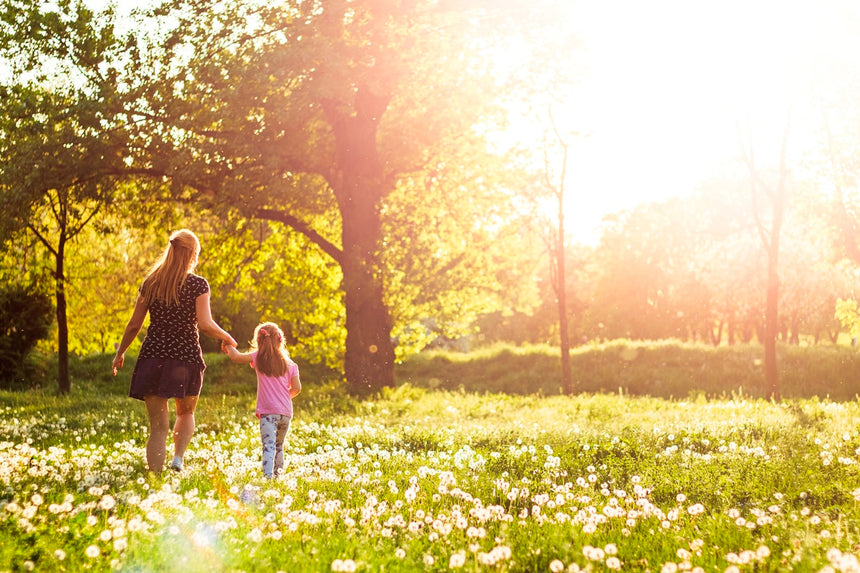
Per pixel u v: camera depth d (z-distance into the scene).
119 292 31.61
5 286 30.00
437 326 28.61
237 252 26.52
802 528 4.80
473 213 27.67
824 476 6.91
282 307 28.22
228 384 31.33
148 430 10.95
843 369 30.67
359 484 6.32
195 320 6.50
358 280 22.58
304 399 19.33
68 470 6.34
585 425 12.88
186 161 19.84
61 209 22.62
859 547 4.12
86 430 10.66
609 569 3.84
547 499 5.25
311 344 29.03
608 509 4.65
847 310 33.59
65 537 4.12
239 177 20.03
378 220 23.38
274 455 7.37
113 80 20.52
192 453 7.93
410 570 3.86
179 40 20.73
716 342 74.38
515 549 4.25
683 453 8.56
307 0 20.44
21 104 20.09
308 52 18.50
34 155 19.34
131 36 20.73
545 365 37.03
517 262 29.91
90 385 31.95
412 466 7.91
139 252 31.06
